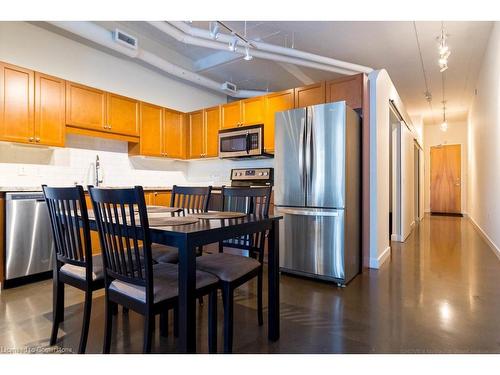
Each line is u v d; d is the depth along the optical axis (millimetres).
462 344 1675
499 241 3766
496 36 3545
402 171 4977
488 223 4633
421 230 6016
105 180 4027
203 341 1741
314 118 2922
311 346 1666
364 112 3238
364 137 3240
